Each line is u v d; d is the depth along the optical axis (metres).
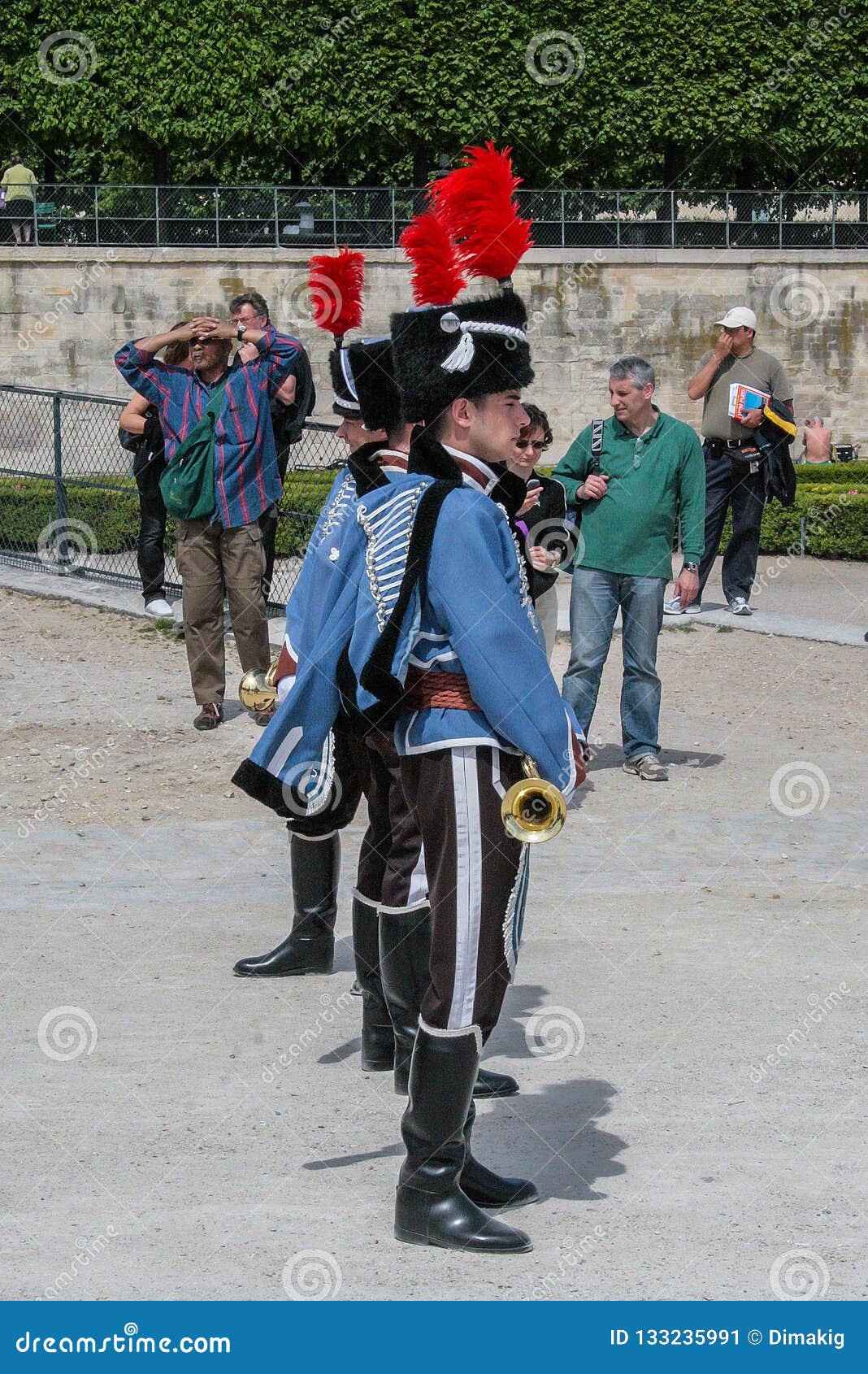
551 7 40.75
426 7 40.03
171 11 39.25
